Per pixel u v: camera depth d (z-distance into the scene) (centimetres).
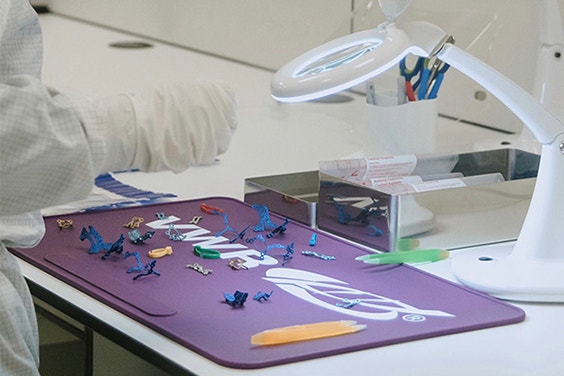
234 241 131
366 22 158
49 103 93
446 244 129
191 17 272
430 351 99
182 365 95
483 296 113
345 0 215
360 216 131
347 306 109
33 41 104
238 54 256
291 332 100
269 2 240
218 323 104
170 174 164
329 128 192
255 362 94
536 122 114
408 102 150
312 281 117
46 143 91
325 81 107
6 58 102
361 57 110
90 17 327
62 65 254
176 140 99
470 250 129
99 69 248
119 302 110
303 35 230
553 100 156
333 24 220
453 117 187
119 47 281
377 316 107
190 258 124
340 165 137
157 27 290
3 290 101
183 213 143
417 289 115
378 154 153
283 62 239
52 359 142
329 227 136
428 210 128
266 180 149
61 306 113
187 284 115
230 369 94
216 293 113
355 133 186
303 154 175
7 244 107
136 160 99
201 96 101
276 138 186
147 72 244
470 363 97
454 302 111
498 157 146
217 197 150
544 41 156
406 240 127
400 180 136
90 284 116
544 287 112
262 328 103
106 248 127
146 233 131
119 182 159
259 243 130
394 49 110
